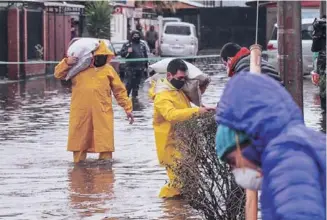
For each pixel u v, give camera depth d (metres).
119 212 15.29
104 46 21.31
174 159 13.95
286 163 5.52
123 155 22.52
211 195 12.33
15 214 15.27
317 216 5.36
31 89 48.59
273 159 5.57
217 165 12.30
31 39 60.16
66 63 21.28
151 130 27.98
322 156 5.59
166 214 15.00
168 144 15.77
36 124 30.00
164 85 15.55
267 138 5.66
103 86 21.44
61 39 67.06
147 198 16.48
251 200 7.66
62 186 18.02
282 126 5.65
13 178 19.03
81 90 21.38
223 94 5.85
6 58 56.66
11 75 56.16
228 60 14.02
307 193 5.41
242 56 13.90
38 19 61.59
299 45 14.28
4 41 56.50
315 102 36.47
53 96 43.28
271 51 48.03
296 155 5.54
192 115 13.83
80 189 17.66
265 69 13.16
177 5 107.25
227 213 12.27
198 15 108.44
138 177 19.05
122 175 19.36
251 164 5.78
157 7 103.94
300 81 14.34
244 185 5.85
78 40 21.55
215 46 104.88
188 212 15.06
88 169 20.33
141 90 46.38
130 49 40.88
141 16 97.00
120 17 86.38
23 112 34.56
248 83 5.73
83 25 73.94
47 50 63.38
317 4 67.25
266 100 5.68
